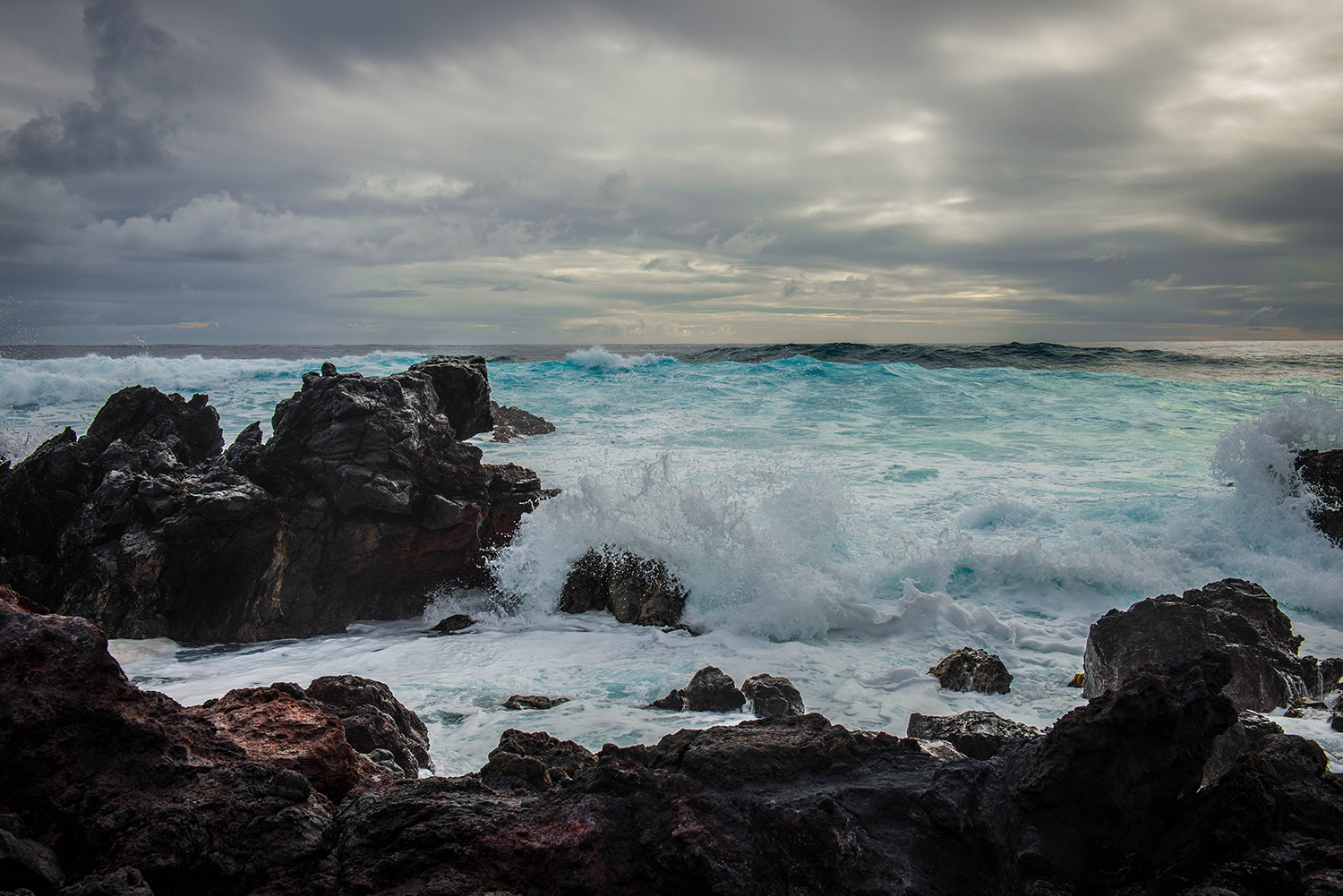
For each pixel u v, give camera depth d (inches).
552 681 307.3
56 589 392.2
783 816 118.0
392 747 185.9
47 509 416.8
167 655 354.9
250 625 385.7
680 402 1001.5
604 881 115.2
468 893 113.9
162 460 437.4
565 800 127.6
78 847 111.7
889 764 135.3
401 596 425.1
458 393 577.0
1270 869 97.1
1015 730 212.1
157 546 373.4
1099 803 111.5
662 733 244.8
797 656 339.6
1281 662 271.7
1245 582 325.7
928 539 456.1
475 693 292.5
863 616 373.4
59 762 116.0
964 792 121.6
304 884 116.6
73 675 122.2
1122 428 815.1
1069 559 412.2
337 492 401.7
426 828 123.0
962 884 113.8
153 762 122.5
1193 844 106.3
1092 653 285.3
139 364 1293.1
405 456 414.6
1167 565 420.8
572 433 810.2
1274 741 130.9
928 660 333.7
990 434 791.7
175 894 111.8
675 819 120.0
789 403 984.3
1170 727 113.4
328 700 201.3
